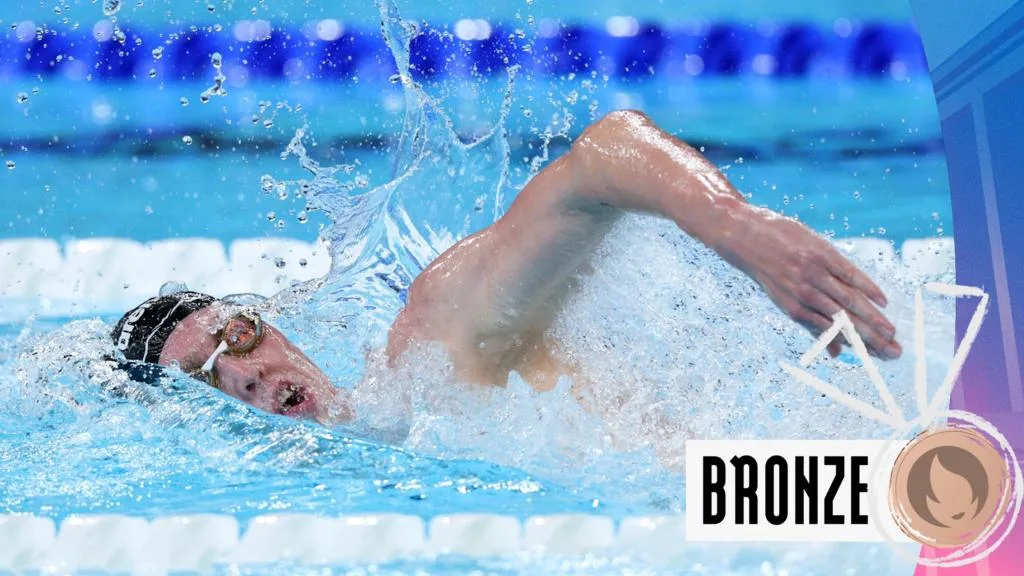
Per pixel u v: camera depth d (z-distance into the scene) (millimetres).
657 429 5535
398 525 4969
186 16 18766
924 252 12328
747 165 15258
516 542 4941
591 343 5629
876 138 15914
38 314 11773
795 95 17391
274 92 17422
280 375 6281
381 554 4930
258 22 18609
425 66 17453
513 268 5191
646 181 4484
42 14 18734
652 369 5664
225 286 12945
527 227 5074
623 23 18703
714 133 16188
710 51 18219
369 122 16547
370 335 7324
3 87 17484
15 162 15633
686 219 4324
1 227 13891
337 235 8578
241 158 15750
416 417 5730
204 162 15656
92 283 12805
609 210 4828
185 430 6027
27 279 12781
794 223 4066
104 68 17859
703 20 18828
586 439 5508
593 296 5438
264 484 5461
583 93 17141
